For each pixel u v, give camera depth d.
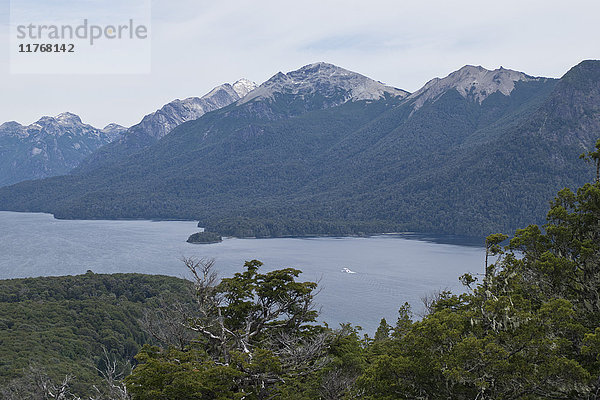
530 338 22.45
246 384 24.45
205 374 22.33
